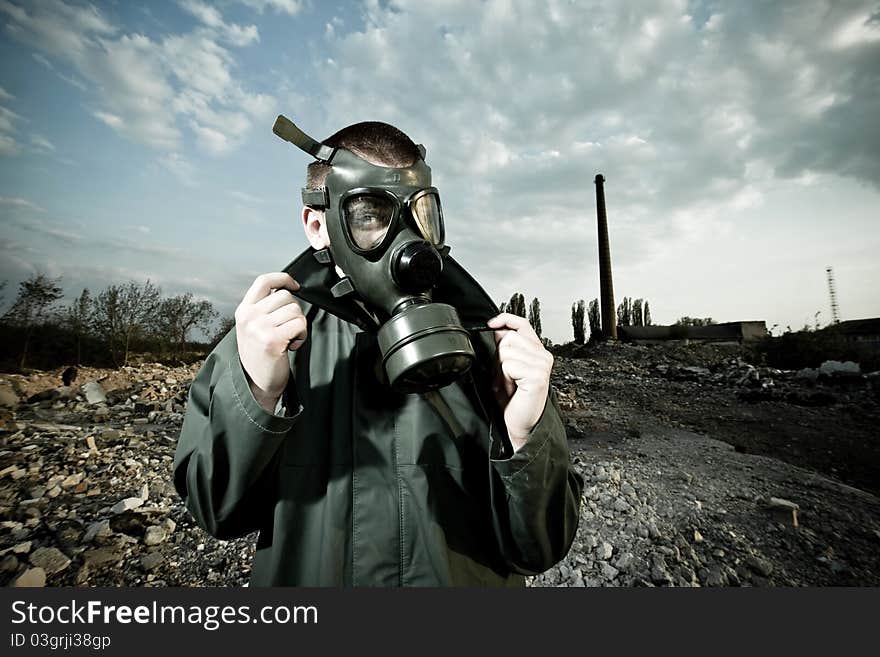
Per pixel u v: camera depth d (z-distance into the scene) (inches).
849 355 538.3
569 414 311.4
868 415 312.2
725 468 196.5
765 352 644.1
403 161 40.6
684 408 346.3
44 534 118.7
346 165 39.4
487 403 41.3
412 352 35.1
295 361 41.1
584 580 103.6
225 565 108.0
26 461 170.6
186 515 132.5
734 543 125.4
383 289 38.0
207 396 37.4
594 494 153.2
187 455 35.6
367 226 38.9
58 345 513.0
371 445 38.5
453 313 37.7
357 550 35.6
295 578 35.1
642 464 195.9
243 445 31.6
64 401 294.5
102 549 111.3
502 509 38.4
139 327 609.3
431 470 38.4
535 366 36.0
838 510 152.6
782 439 259.4
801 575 111.0
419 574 35.7
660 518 138.9
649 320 1971.0
